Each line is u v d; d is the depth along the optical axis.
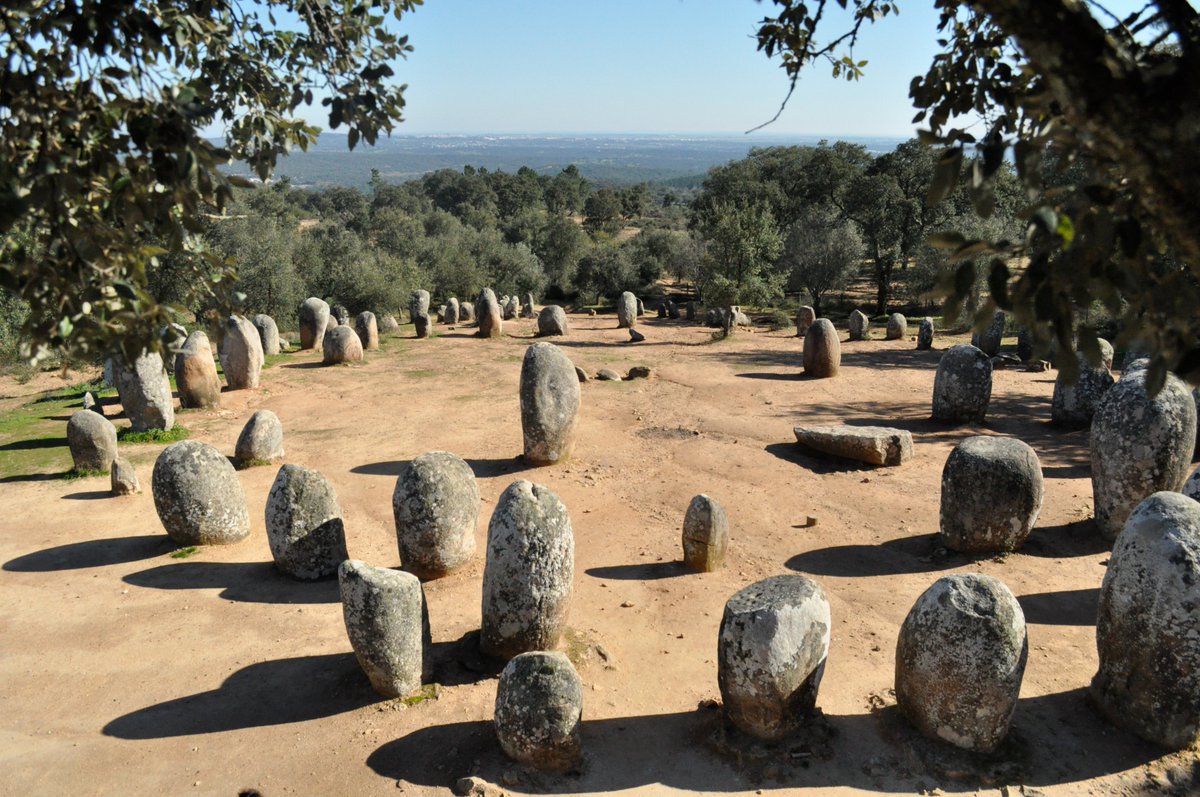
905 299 49.94
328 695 8.32
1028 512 10.90
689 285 59.94
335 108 4.52
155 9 4.20
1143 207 2.59
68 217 3.94
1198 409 14.08
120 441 17.25
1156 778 6.86
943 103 4.82
